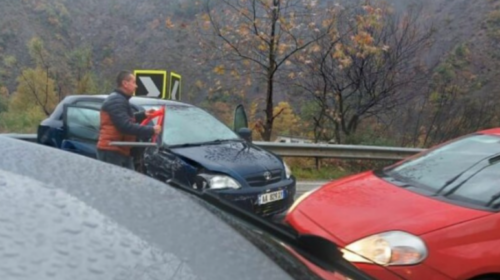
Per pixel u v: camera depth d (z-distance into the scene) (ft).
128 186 5.63
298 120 52.54
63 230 4.17
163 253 4.30
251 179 17.16
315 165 36.14
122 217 4.71
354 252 10.07
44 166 5.48
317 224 12.09
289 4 41.32
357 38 43.29
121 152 17.52
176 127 19.88
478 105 54.03
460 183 12.89
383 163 38.47
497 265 10.48
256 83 45.11
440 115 50.34
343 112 49.44
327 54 45.19
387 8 50.03
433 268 10.40
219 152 18.24
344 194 13.39
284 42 41.65
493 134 15.55
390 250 10.64
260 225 7.38
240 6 41.52
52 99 58.75
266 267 4.77
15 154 5.69
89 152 19.98
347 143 43.93
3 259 3.68
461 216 11.04
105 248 4.10
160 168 17.62
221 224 5.43
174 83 29.07
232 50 42.29
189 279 4.03
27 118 42.91
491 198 11.80
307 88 48.52
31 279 3.55
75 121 21.09
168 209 5.30
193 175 17.01
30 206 4.39
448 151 15.34
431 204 11.82
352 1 43.60
